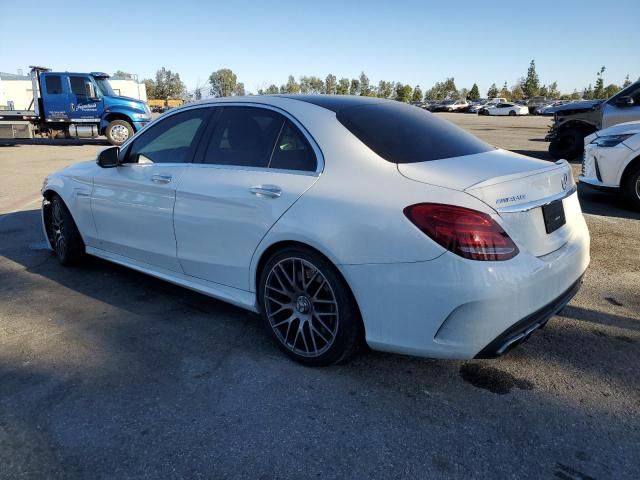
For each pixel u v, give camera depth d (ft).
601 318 11.76
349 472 7.09
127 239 13.24
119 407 8.56
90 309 12.57
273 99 10.85
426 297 7.90
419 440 7.71
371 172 8.82
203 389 9.07
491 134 73.61
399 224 8.04
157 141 12.64
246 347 10.60
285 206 9.37
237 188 10.24
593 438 7.71
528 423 8.07
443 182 8.18
